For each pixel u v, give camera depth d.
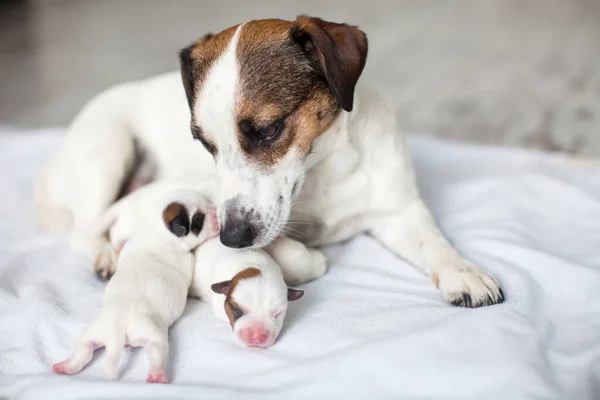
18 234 1.01
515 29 2.10
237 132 0.80
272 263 0.81
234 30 0.83
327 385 0.73
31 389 0.74
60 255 0.96
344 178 0.88
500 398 0.72
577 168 1.11
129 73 1.85
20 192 1.11
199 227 0.84
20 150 1.23
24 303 0.85
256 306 0.77
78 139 1.00
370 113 0.89
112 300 0.78
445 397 0.72
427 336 0.76
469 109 1.50
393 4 2.53
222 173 0.81
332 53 0.80
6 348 0.80
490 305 0.82
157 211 0.85
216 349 0.78
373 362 0.74
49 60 2.03
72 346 0.80
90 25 2.44
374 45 2.03
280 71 0.80
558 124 1.37
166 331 0.78
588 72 1.66
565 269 0.86
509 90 1.59
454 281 0.84
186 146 0.97
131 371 0.77
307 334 0.79
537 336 0.77
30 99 1.69
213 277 0.82
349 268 0.89
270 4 2.58
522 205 1.00
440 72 1.75
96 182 0.97
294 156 0.81
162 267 0.82
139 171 1.03
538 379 0.73
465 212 0.98
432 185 1.05
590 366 0.75
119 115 1.02
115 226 0.92
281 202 0.81
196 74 0.83
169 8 2.64
